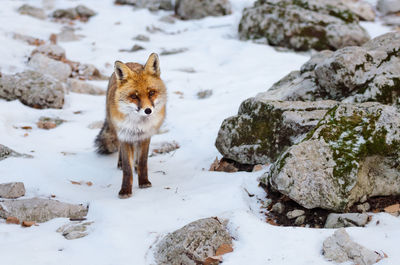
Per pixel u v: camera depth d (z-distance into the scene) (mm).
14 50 16531
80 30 21797
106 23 22734
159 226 6918
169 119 12422
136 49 19266
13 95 13227
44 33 19844
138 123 8406
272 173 7340
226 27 22062
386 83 8977
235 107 12320
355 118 7574
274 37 19359
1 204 7527
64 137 11641
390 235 5984
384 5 22312
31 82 13430
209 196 7734
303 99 10062
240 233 6465
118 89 8328
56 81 13781
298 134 8508
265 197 7820
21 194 8078
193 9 23578
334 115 7723
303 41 18766
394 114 7285
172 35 21766
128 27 22203
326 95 9930
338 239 5809
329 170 6938
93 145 11148
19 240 6617
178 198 7855
